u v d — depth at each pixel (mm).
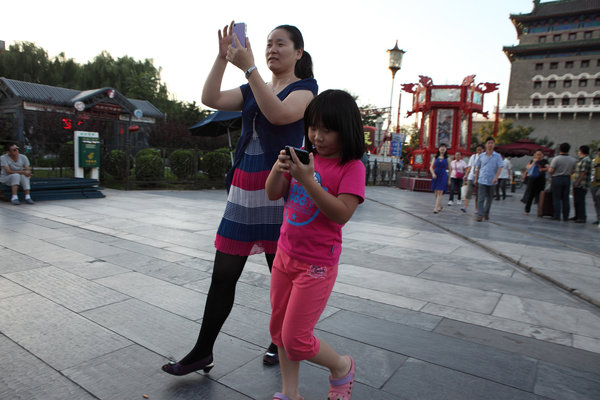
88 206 8453
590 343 2615
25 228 5781
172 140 23625
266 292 3365
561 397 1975
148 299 3109
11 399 1789
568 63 65375
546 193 9609
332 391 1771
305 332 1593
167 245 5012
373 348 2451
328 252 1595
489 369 2236
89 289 3291
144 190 12438
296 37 2035
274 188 1692
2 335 2422
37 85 26703
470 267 4508
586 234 7195
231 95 2096
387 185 22578
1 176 8305
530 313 3133
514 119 69812
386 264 4512
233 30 1769
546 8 68438
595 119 64062
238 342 2451
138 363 2154
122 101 27141
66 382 1945
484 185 8359
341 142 1550
